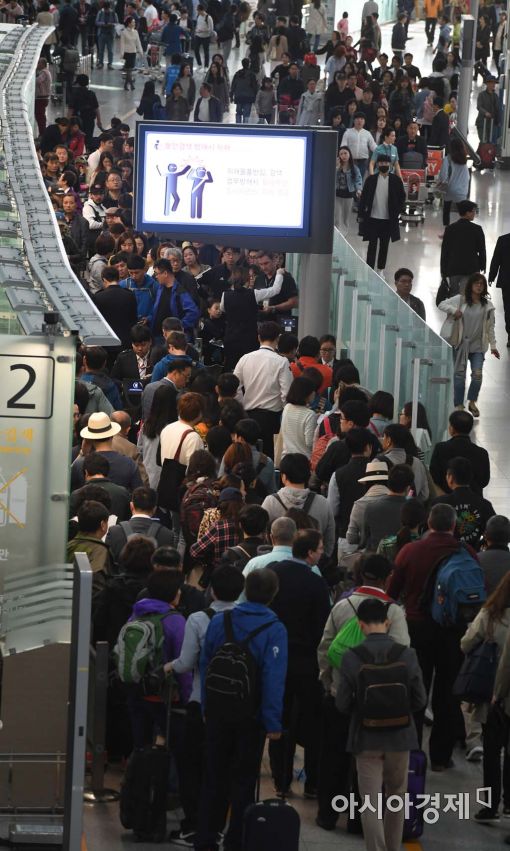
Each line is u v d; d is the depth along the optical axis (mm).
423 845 21062
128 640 20422
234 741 19703
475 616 22359
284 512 25156
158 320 41000
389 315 37125
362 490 26766
